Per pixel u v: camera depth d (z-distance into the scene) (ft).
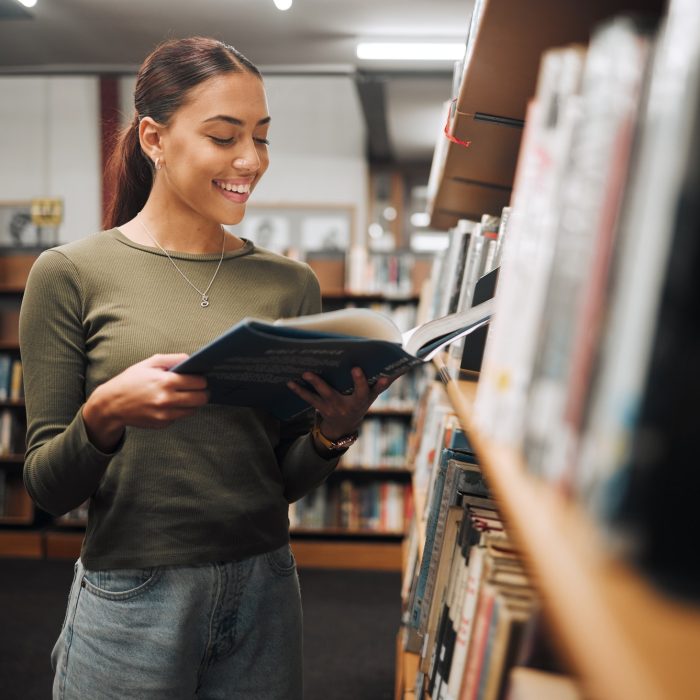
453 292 4.69
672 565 0.84
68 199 20.33
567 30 2.47
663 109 0.90
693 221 0.83
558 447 1.11
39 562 14.08
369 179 31.94
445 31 16.75
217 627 3.68
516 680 1.54
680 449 0.84
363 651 10.13
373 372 3.24
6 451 14.70
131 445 3.52
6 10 15.81
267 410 3.84
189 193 3.67
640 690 0.68
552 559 0.92
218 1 15.31
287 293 4.05
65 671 3.62
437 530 3.84
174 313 3.69
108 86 20.07
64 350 3.57
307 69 19.43
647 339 0.87
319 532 14.29
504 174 5.16
